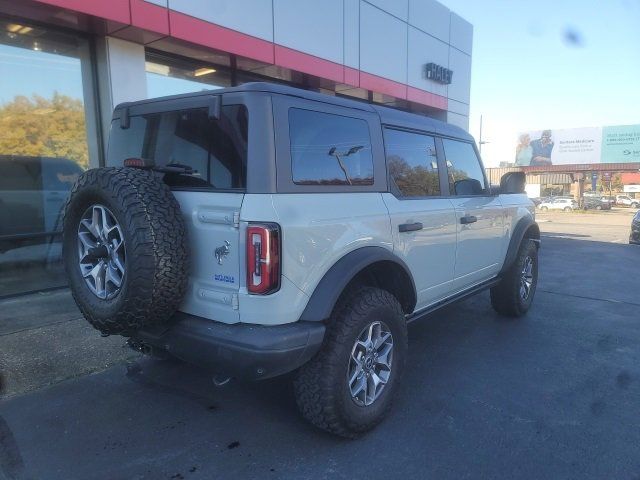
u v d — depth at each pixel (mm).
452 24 14344
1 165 6320
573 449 3031
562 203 49594
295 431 3229
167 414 3445
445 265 4133
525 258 5617
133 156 3391
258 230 2555
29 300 6152
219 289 2750
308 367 2914
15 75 6336
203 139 2914
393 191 3574
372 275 3535
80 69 6863
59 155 6820
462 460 2910
